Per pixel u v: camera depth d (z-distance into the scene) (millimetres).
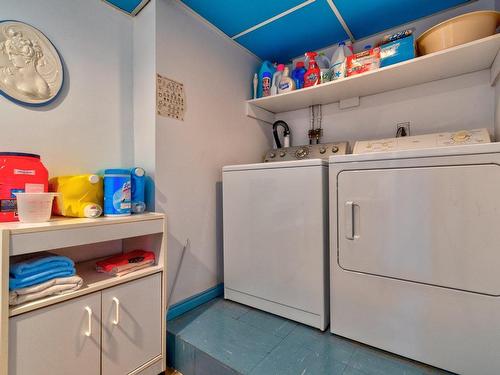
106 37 1558
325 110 2250
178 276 1630
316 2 1629
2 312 810
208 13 1731
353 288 1319
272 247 1583
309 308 1448
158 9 1530
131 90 1674
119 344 1121
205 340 1335
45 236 925
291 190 1508
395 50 1596
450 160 1093
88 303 1023
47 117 1316
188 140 1704
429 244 1133
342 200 1350
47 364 910
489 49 1356
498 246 1005
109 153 1561
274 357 1207
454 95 1695
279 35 1997
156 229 1305
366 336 1283
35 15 1277
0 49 1169
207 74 1847
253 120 2297
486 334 1024
